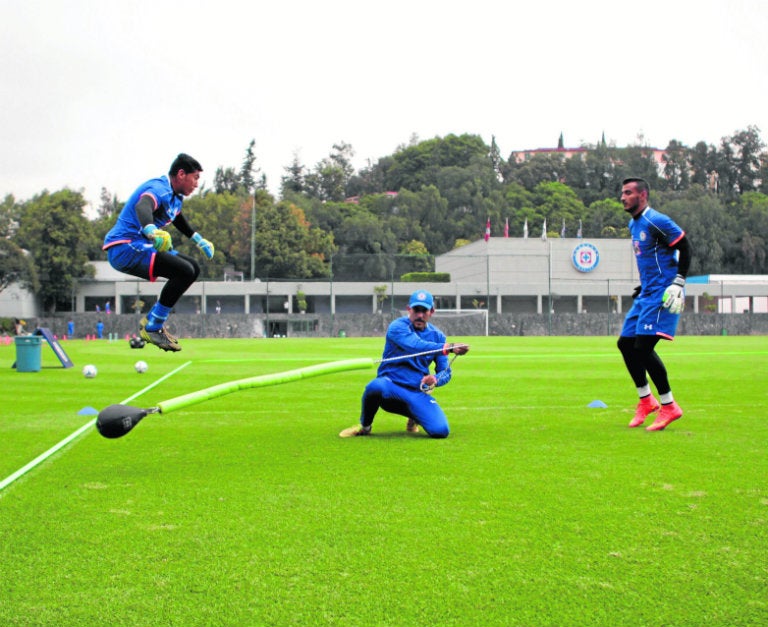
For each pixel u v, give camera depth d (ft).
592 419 24.09
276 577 9.69
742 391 33.37
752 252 258.37
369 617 8.51
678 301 20.97
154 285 175.94
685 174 398.01
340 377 42.19
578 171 382.63
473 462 16.76
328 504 13.10
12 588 9.36
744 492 13.87
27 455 17.79
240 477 15.28
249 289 177.78
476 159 362.53
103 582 9.53
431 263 230.68
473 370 46.78
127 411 15.46
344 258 226.99
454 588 9.32
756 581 9.53
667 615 8.57
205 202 224.33
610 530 11.57
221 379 40.47
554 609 8.73
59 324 140.36
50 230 165.99
